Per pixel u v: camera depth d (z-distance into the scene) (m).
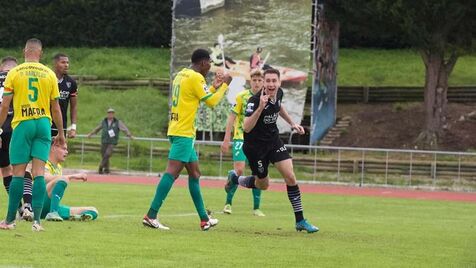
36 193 18.94
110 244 17.22
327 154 52.97
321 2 61.81
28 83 18.78
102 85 75.44
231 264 15.19
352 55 85.12
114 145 52.12
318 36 61.22
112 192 35.91
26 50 19.08
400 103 71.62
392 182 50.09
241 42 59.31
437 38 59.31
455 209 34.03
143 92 73.81
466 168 49.91
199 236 19.45
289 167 21.30
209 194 38.28
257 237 19.86
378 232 22.44
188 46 60.00
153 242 17.86
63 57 24.78
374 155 53.44
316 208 32.25
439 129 61.69
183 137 20.78
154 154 56.31
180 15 60.09
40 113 18.92
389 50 86.88
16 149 18.84
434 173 49.38
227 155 54.91
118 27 87.00
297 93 58.94
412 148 62.16
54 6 86.75
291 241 19.27
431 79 61.38
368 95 72.75
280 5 58.84
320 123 62.75
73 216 22.08
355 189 47.03
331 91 66.06
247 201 34.84
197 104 21.00
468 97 70.25
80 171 53.34
